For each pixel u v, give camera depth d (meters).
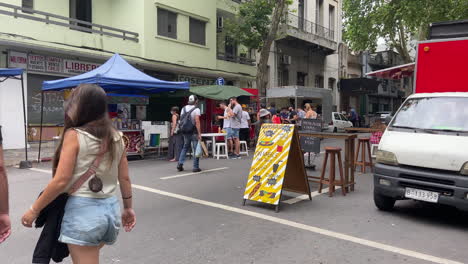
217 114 14.07
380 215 5.56
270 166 5.91
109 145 2.28
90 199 2.20
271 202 5.72
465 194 4.72
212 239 4.46
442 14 18.14
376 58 36.31
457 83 6.56
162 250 4.11
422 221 5.28
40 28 12.83
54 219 2.21
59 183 2.11
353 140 7.24
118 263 3.76
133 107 13.39
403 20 20.30
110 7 16.88
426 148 5.14
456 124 5.46
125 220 2.62
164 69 17.84
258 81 17.80
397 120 6.12
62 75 14.32
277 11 17.61
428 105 6.04
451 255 4.04
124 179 2.54
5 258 3.88
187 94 13.22
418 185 5.13
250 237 4.54
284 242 4.38
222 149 12.60
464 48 6.48
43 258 2.18
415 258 3.94
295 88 20.23
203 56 19.14
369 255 4.01
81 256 2.20
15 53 12.86
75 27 13.84
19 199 6.24
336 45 29.25
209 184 7.57
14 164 10.05
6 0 12.71
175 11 17.66
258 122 14.99
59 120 14.44
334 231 4.80
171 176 8.42
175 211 5.62
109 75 9.88
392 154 5.42
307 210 5.81
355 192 7.15
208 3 19.42
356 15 22.25
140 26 16.14
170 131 11.62
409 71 12.33
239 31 18.77
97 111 2.27
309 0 26.86
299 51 26.77
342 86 30.97
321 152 13.60
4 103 12.73
